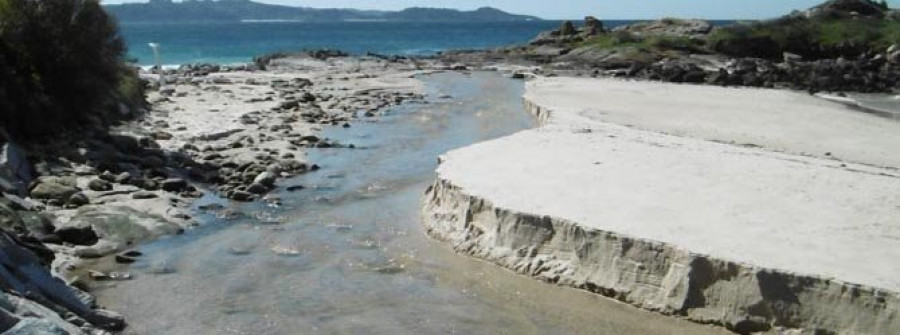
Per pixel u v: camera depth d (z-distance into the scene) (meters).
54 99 26.44
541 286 15.10
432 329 13.20
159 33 184.50
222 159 25.94
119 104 31.92
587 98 41.31
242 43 138.38
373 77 58.91
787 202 17.33
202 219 19.55
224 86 48.38
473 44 149.38
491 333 13.07
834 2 86.19
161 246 17.33
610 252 14.68
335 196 22.30
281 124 33.81
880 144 29.47
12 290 11.27
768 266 12.99
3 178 18.86
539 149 22.89
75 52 27.66
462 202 17.75
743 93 46.81
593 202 16.94
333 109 39.94
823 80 58.03
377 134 33.16
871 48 74.88
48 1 27.06
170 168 23.95
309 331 13.02
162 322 13.20
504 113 39.75
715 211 16.44
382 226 19.19
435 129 34.78
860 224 15.70
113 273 15.47
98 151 24.58
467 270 15.96
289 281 15.30
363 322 13.43
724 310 13.21
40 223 16.97
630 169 20.25
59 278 13.77
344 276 15.63
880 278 12.57
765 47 75.75
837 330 12.30
